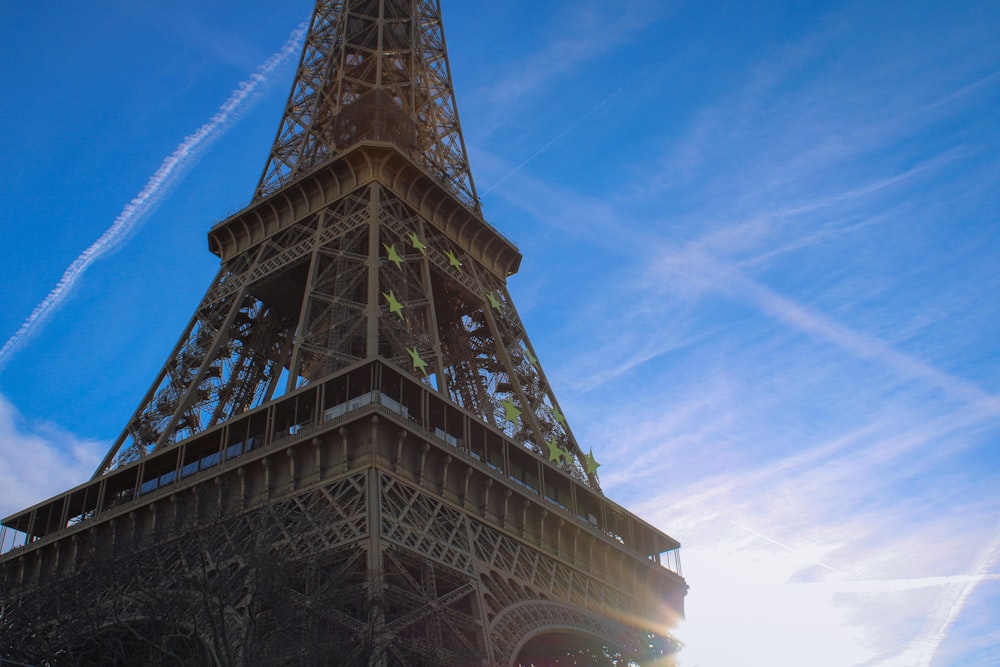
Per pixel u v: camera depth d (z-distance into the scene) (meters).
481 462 79.75
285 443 74.75
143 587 65.12
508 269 115.81
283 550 65.38
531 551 80.19
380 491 68.62
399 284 93.00
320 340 88.38
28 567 84.81
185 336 102.19
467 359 104.31
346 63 122.56
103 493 86.62
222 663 57.16
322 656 56.66
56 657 66.00
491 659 65.12
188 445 83.19
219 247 112.50
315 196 105.81
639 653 83.31
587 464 98.50
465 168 118.00
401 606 66.56
